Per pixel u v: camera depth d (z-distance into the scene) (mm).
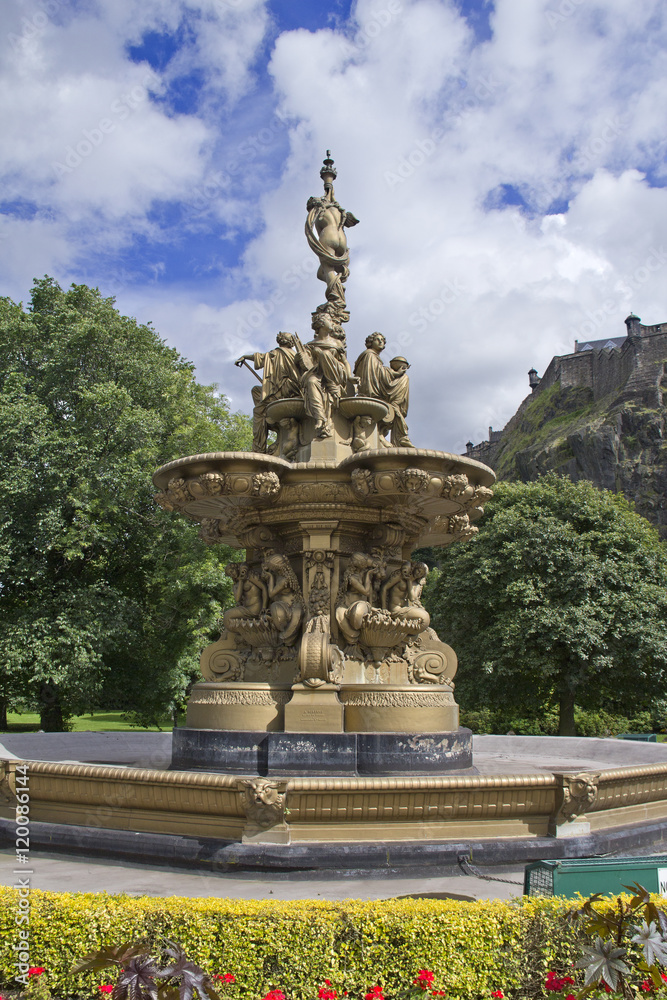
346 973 3654
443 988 3598
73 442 20375
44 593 20719
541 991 3691
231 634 8812
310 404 8906
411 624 8344
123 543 23109
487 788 6191
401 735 7195
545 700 24859
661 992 3555
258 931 3734
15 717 34062
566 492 26109
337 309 9656
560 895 4312
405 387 9414
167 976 2906
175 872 5898
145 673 22516
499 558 24172
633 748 10367
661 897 4184
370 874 5750
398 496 7836
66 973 3684
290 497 8375
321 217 9961
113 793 6453
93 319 22484
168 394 23812
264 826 5855
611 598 22812
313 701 7406
